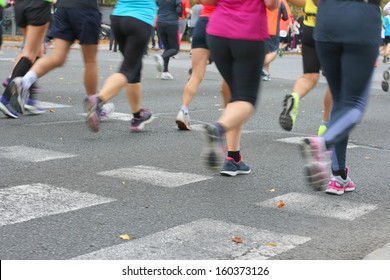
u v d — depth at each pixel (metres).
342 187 11.73
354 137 17.72
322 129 14.52
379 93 29.45
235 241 8.99
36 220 9.52
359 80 9.57
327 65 9.98
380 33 9.69
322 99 26.64
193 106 22.52
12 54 43.47
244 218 10.09
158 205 10.56
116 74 13.40
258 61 10.20
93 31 16.36
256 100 10.25
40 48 17.89
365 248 8.99
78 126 17.25
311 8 13.79
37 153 13.86
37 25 16.83
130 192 11.23
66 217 9.73
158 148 15.05
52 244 8.61
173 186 11.73
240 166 12.83
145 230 9.33
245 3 10.16
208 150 9.48
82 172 12.45
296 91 13.92
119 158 13.81
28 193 10.84
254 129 18.39
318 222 10.07
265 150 15.41
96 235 9.02
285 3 33.69
